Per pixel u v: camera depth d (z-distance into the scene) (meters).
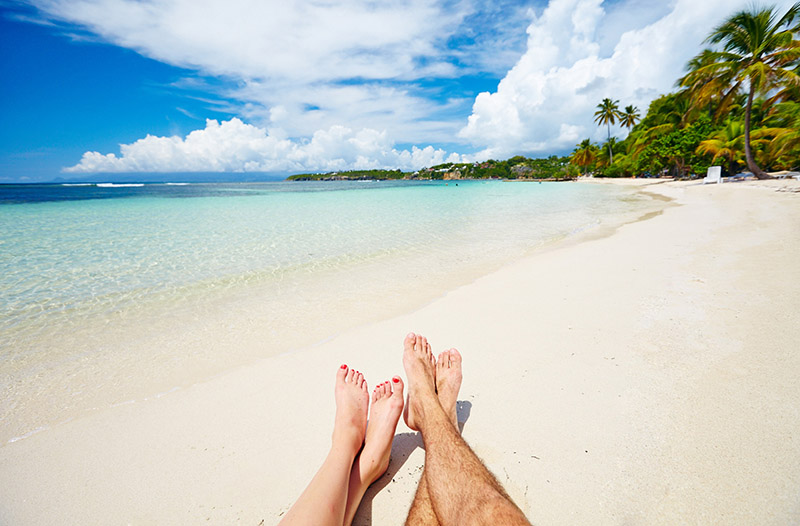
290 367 2.45
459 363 1.98
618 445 1.51
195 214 13.22
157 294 4.20
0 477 1.59
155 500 1.43
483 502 1.07
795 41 16.67
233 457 1.64
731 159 23.23
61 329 3.26
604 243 5.90
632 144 43.62
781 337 2.24
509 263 5.04
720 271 3.69
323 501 1.12
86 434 1.87
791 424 1.54
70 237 8.15
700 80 20.67
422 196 23.31
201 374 2.43
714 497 1.24
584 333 2.58
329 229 8.98
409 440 1.72
